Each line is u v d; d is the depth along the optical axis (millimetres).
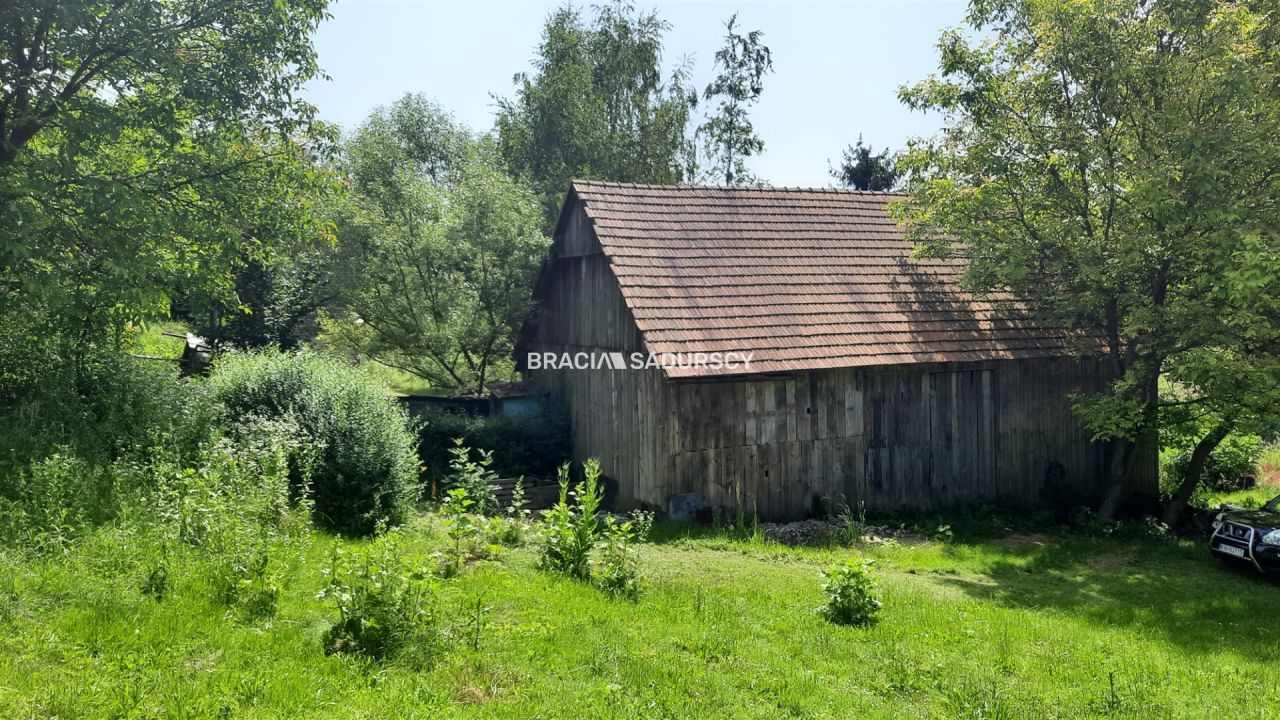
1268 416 13469
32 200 12000
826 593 9578
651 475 14883
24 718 5000
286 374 13320
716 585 10148
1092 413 14609
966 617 9578
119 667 5812
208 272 14211
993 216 15555
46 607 6547
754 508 15125
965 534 15055
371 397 12797
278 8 13523
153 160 14359
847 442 15906
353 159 28609
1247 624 10086
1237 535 12773
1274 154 12266
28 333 12102
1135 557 13633
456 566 9141
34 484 8562
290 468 11211
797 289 16297
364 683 6008
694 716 6066
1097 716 6758
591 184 17219
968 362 16609
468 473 13766
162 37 12555
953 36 15391
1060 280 16125
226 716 5277
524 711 5863
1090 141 14125
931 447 16625
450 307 23047
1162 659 8547
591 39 33875
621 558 9539
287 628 6848
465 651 6812
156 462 10125
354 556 7324
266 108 14312
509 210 22906
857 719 6328
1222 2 13414
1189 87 13086
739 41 36812
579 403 18312
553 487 17031
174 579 7379
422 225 23203
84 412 11297
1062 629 9352
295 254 25109
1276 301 12609
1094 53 13750
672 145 34281
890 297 16922
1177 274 14305
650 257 15883
